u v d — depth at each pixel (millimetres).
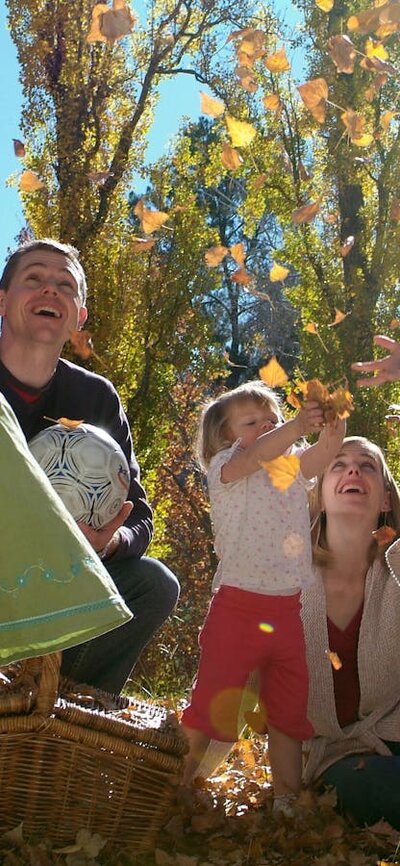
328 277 17344
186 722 3621
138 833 2854
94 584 2502
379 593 3691
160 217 3188
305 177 3402
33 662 2664
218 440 3928
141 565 3699
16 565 2443
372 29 2896
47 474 3312
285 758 3559
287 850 3070
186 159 17672
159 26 16547
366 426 15938
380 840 3174
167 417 17391
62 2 15383
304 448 3699
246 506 3717
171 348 17141
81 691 3037
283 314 25875
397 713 3648
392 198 16859
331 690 3693
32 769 2674
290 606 3662
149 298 16875
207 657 3652
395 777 3359
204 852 3012
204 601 21391
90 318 15430
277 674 3623
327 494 3773
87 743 2705
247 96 16109
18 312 3721
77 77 15641
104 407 3941
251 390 3920
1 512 2467
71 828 2746
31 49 15531
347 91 15695
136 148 16375
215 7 16562
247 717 3639
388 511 3840
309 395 2941
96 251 15570
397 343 2936
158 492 21562
